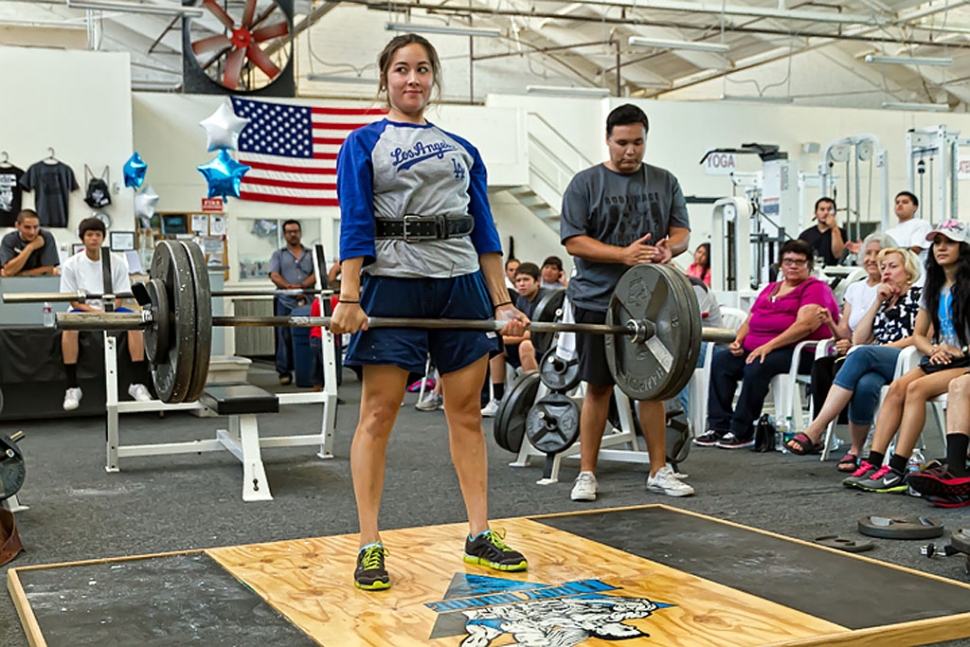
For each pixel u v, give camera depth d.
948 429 4.16
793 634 2.28
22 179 10.16
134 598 2.67
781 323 5.71
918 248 7.71
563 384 4.65
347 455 5.70
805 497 4.30
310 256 9.64
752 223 9.27
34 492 4.62
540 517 3.63
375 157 2.79
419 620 2.43
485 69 15.77
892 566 2.90
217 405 4.50
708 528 3.43
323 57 14.90
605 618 2.41
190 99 11.40
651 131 13.58
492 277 3.00
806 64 16.55
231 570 2.94
